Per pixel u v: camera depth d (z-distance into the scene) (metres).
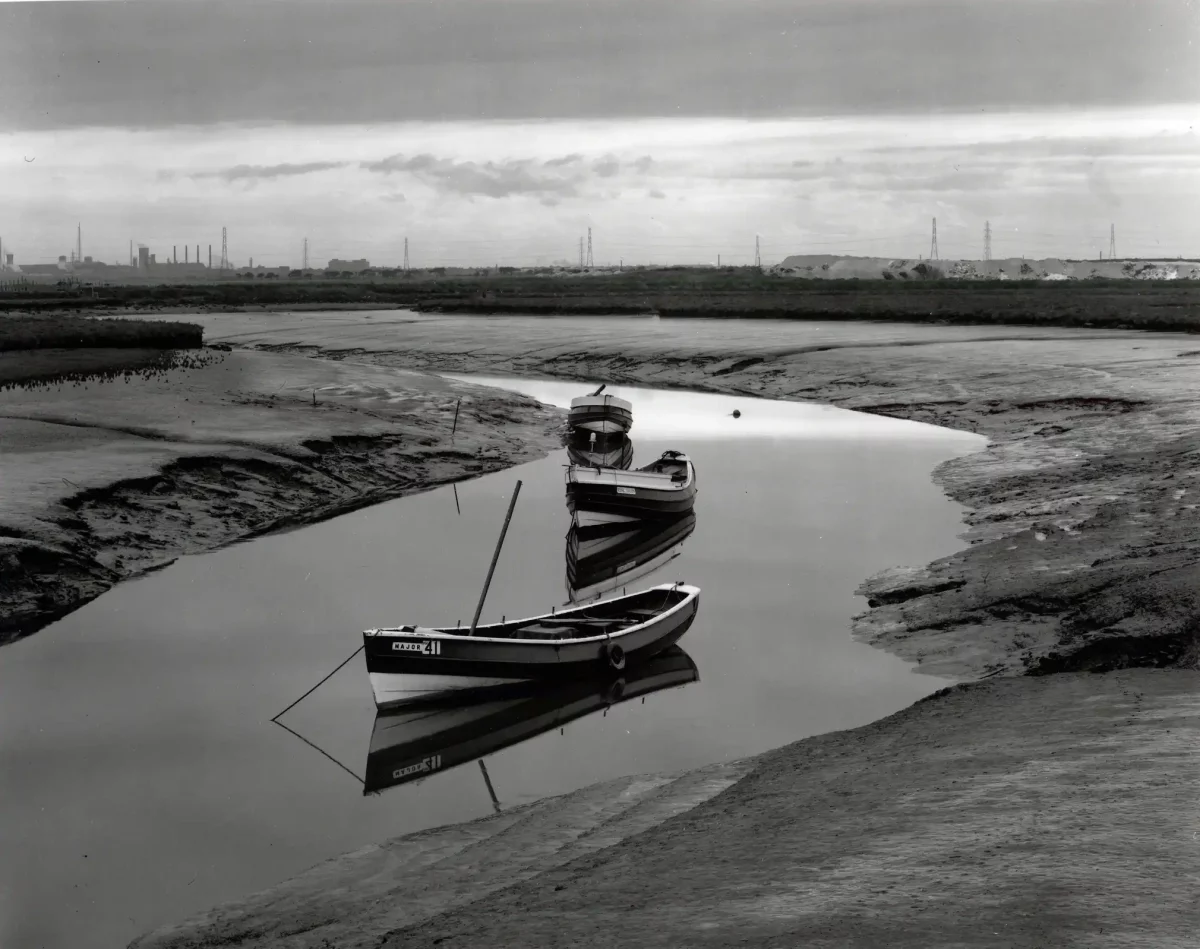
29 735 16.47
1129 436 37.88
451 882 10.81
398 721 17.41
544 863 10.73
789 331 87.50
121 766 15.45
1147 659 14.52
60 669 19.22
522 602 23.52
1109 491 28.42
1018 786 9.47
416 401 49.06
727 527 30.27
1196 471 28.45
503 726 17.25
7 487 26.98
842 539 28.00
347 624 21.75
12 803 14.24
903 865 7.82
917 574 22.98
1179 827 7.93
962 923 6.56
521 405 52.47
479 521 31.39
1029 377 55.94
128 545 26.06
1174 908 6.49
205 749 16.11
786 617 21.52
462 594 23.97
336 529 29.72
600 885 8.61
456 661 17.94
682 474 34.16
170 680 18.78
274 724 17.14
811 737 14.06
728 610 22.30
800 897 7.41
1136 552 20.53
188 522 28.36
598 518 31.27
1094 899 6.70
